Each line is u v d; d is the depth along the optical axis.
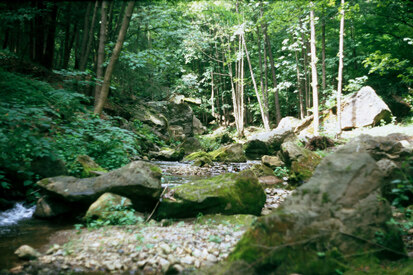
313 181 2.82
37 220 4.21
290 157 8.36
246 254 2.46
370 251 2.51
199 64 31.08
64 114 6.36
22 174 4.78
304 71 20.36
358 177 2.73
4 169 4.77
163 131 18.19
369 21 16.44
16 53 10.05
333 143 12.28
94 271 2.63
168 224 3.97
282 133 14.66
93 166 5.52
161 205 4.43
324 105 17.91
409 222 3.42
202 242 3.22
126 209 4.16
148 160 11.34
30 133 4.22
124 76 14.96
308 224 2.55
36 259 2.85
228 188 4.48
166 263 2.69
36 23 7.19
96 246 3.10
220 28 22.52
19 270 2.63
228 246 3.09
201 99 29.94
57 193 4.24
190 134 23.78
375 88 17.72
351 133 14.70
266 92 21.48
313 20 14.73
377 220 2.62
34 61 10.34
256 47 25.64
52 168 4.94
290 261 2.40
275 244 2.46
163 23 13.73
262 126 27.17
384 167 4.04
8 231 3.71
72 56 15.62
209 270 2.56
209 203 4.28
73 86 9.02
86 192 4.25
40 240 3.40
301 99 20.39
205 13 21.81
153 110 19.33
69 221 4.18
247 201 4.51
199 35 18.27
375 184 2.73
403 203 3.95
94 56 11.88
